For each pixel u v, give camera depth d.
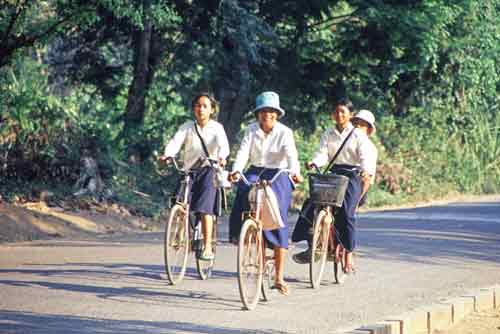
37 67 67.44
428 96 98.25
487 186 111.50
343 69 82.25
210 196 32.72
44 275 33.75
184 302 29.09
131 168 67.88
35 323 25.25
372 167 34.09
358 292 32.41
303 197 80.44
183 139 33.03
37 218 51.47
